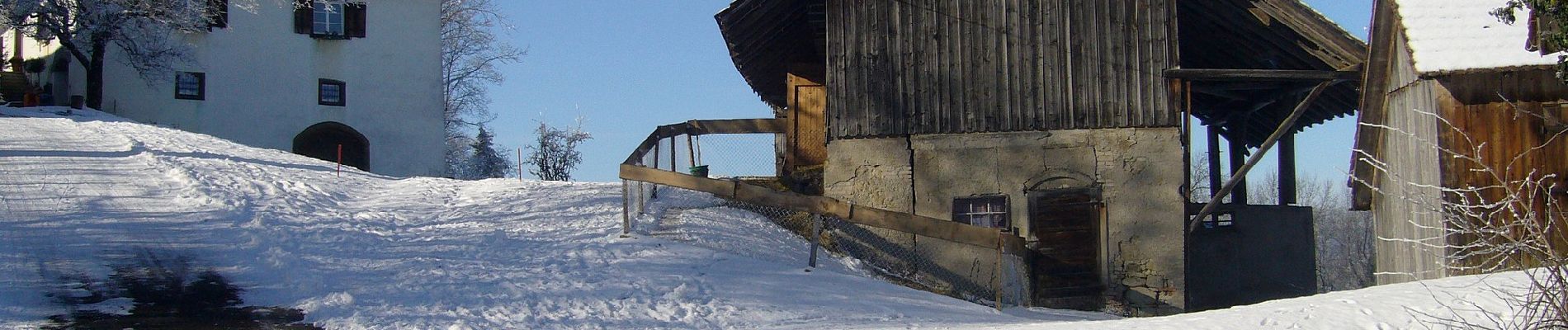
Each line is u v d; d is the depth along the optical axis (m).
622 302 13.11
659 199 19.69
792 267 15.65
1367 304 10.59
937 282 18.61
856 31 19.64
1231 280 23.20
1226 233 23.33
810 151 22.77
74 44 33.62
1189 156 18.83
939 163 19.27
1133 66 18.88
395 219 18.02
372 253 15.27
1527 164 14.56
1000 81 19.19
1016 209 18.95
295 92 36.22
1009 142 19.08
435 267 14.55
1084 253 18.77
